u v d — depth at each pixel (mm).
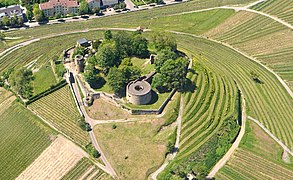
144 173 198000
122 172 198750
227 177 198625
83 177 198125
